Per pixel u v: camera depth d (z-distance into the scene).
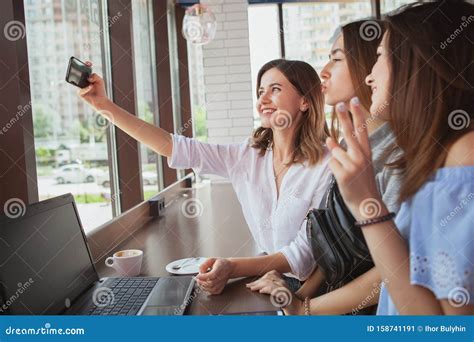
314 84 1.61
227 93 4.25
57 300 1.02
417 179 1.02
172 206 2.76
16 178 1.26
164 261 1.51
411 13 1.15
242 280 1.26
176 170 3.52
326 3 4.49
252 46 4.37
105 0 2.43
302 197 1.54
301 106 1.61
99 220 2.13
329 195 1.44
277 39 4.48
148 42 3.45
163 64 3.52
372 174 1.16
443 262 0.96
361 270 1.36
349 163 1.21
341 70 1.56
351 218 1.38
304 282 1.39
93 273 1.23
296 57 4.52
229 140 4.28
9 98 1.24
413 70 1.11
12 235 0.91
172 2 4.03
